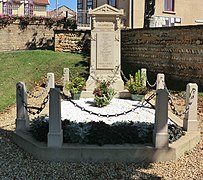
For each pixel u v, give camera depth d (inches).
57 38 863.7
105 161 249.3
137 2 940.6
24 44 1037.8
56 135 251.4
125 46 746.2
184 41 555.8
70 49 855.1
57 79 620.7
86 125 270.2
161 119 251.6
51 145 251.8
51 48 979.3
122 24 941.2
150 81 609.6
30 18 1034.1
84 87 489.1
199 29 523.5
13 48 1024.9
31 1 1742.1
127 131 262.8
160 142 251.8
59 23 1057.5
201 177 224.7
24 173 229.0
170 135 267.0
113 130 263.1
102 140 255.9
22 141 272.7
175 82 563.5
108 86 440.5
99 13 480.7
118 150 248.8
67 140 260.4
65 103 438.6
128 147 251.0
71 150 249.1
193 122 296.7
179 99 456.1
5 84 571.5
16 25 1023.6
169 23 959.0
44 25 1051.3
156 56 636.1
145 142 261.1
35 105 436.1
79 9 1072.2
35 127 280.2
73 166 241.8
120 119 347.3
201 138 296.2
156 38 633.6
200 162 249.0
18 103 291.9
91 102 445.4
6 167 237.8
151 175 227.9
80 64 709.3
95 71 491.5
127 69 692.7
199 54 525.0
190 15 1004.6
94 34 486.9
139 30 689.0
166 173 231.0
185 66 556.4
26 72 654.5
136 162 249.6
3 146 277.7
